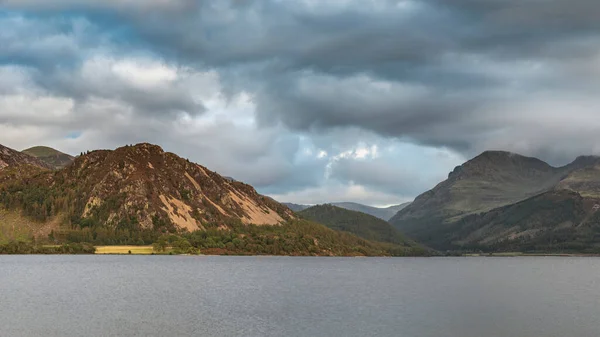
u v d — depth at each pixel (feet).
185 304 419.54
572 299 484.74
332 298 467.93
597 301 468.75
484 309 406.62
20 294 474.90
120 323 332.60
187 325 326.44
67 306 402.72
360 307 408.05
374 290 548.72
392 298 474.08
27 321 336.08
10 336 292.81
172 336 295.48
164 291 512.22
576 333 313.73
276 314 369.30
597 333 314.14
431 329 319.27
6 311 375.45
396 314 373.40
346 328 318.65
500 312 390.83
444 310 397.19
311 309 394.93
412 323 337.72
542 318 364.17
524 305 435.12
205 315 363.97
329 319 349.20
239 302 435.12
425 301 453.99
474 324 337.52
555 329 324.60
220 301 440.45
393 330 314.35
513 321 350.64
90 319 345.51
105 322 335.47
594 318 365.61
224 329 314.76
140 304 417.69
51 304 413.39
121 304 416.46
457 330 317.63
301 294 497.87
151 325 326.65
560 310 405.39
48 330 308.60
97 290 513.04
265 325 327.06
